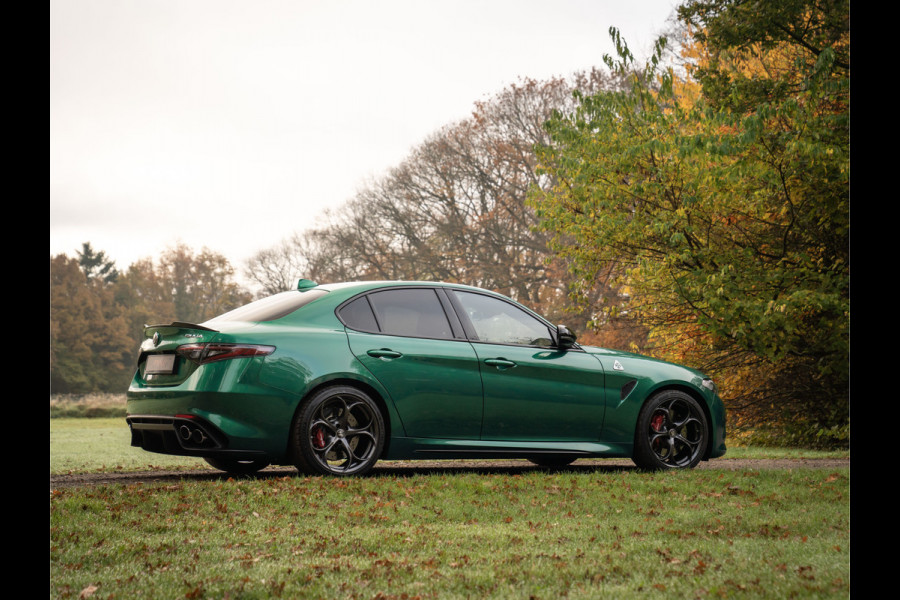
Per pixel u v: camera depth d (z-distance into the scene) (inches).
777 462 331.6
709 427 288.5
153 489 199.0
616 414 271.6
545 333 271.3
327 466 231.0
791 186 487.2
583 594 116.7
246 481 212.1
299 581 125.1
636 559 137.8
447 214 1449.3
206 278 2901.1
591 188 490.0
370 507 185.8
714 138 442.6
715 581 121.7
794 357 526.3
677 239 460.8
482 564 135.0
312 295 248.2
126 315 2864.2
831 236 503.2
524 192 1362.0
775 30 483.5
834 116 454.0
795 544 149.1
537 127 1330.0
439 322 254.8
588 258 515.8
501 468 293.6
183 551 144.3
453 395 248.4
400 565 133.8
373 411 237.0
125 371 2844.5
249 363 225.1
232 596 117.4
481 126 1390.3
